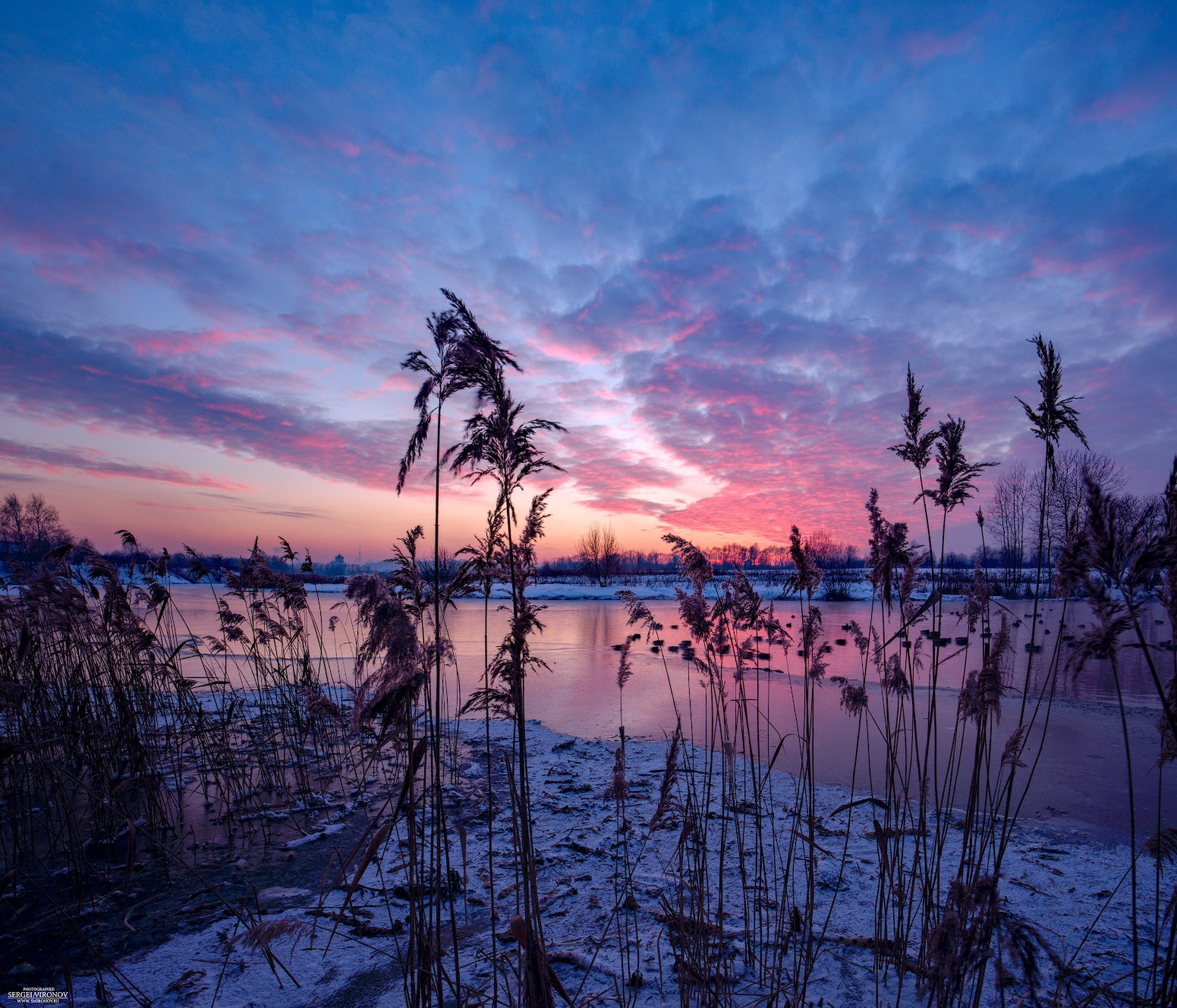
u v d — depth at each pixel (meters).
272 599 9.59
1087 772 8.09
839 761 8.58
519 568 2.95
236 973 3.83
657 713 11.73
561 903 4.66
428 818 6.32
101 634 6.87
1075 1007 3.01
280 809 6.68
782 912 3.74
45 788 5.05
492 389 2.88
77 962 3.98
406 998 2.78
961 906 3.11
